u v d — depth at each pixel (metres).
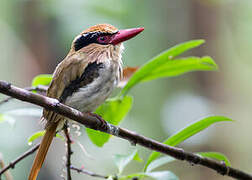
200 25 13.92
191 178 12.82
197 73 13.58
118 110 6.42
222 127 13.38
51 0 11.48
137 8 12.48
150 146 5.51
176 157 5.55
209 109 12.82
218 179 12.67
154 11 13.07
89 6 11.34
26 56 12.38
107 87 6.14
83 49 6.28
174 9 13.52
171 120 12.31
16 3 12.34
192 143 12.45
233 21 14.20
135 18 12.41
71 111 5.02
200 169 12.83
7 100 5.65
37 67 12.32
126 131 5.48
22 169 10.04
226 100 13.70
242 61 14.27
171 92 13.21
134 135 5.46
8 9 12.53
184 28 13.74
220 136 13.20
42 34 12.16
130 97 6.38
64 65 6.12
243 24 14.25
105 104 6.38
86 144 10.90
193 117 12.34
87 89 5.98
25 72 12.46
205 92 13.55
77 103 6.03
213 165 5.62
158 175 5.25
